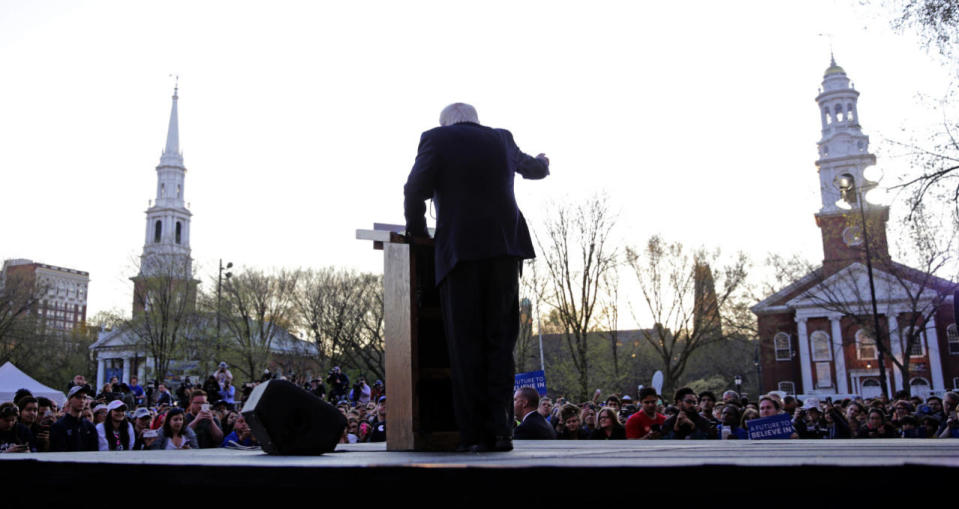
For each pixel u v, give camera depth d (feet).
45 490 6.66
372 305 195.11
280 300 191.31
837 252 180.65
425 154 10.81
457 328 10.41
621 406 51.52
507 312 10.71
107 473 6.16
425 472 4.72
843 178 94.48
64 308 473.67
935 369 182.80
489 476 4.54
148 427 35.12
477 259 10.27
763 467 4.01
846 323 192.65
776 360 204.95
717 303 165.78
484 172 10.73
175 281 160.97
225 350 161.68
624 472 4.24
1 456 7.54
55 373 187.42
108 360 211.82
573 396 147.43
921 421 40.14
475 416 10.25
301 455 9.43
